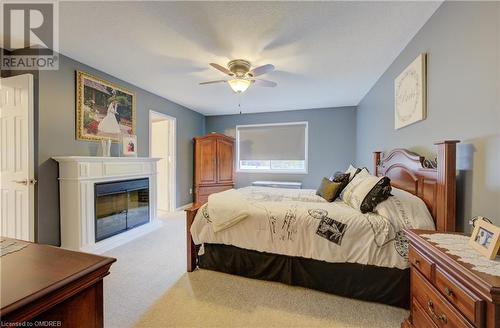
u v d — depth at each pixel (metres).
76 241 2.53
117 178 3.03
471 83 1.46
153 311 1.68
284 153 5.57
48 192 2.52
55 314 0.71
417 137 2.15
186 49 2.48
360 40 2.29
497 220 1.28
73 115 2.77
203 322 1.57
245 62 2.71
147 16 1.92
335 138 5.16
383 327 1.52
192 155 5.51
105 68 3.00
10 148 2.48
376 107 3.48
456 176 1.60
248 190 3.14
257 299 1.83
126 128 3.53
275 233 2.00
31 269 0.81
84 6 1.80
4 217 2.53
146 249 2.85
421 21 1.98
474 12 1.43
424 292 1.22
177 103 4.89
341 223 1.83
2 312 0.57
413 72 2.17
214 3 1.76
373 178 2.09
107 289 1.96
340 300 1.81
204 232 2.21
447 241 1.23
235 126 5.92
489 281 0.82
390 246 1.69
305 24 2.03
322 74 3.19
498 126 1.27
